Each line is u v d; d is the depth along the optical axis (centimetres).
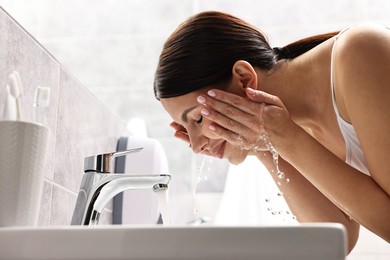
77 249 50
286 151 92
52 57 104
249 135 92
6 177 67
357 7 175
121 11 185
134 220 134
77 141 116
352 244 117
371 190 82
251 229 48
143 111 178
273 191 154
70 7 186
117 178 86
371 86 79
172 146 175
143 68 182
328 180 87
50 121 102
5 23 85
